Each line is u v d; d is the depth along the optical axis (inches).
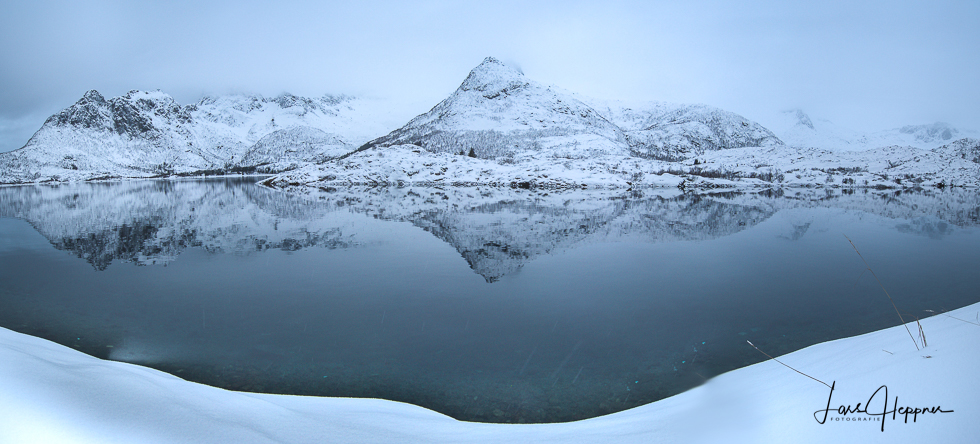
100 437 88.7
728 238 595.2
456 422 134.1
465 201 1407.5
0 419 87.1
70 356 167.2
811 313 271.9
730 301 300.2
